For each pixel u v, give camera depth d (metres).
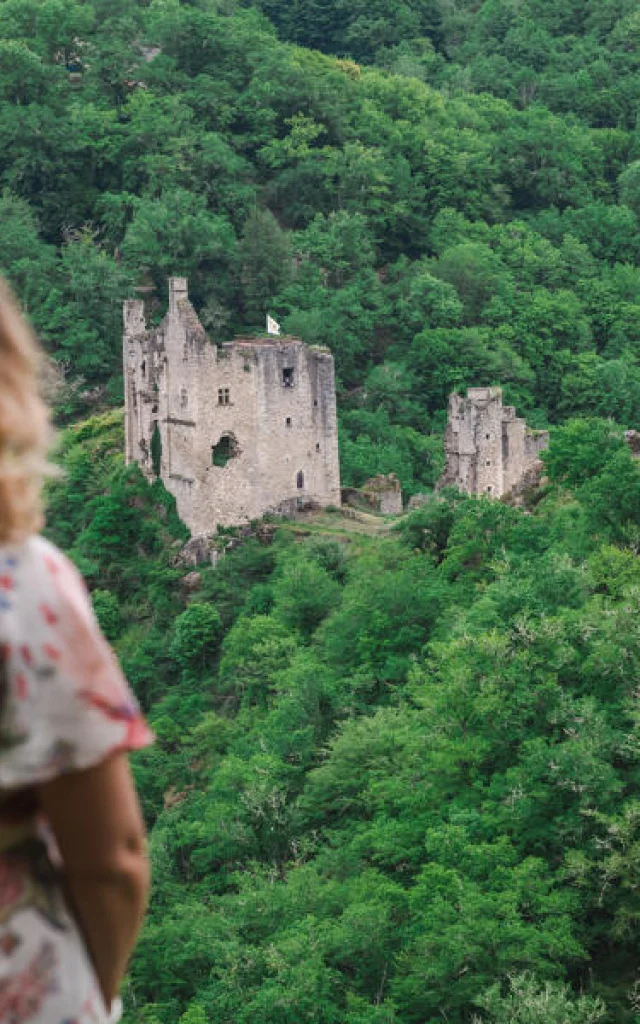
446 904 70.38
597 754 76.19
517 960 67.44
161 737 127.81
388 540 127.94
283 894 83.44
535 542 114.44
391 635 112.62
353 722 98.50
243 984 77.94
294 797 100.50
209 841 99.06
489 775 83.81
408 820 84.31
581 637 86.69
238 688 129.00
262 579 146.38
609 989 68.19
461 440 170.00
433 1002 68.62
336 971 74.00
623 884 69.31
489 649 85.25
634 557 97.81
